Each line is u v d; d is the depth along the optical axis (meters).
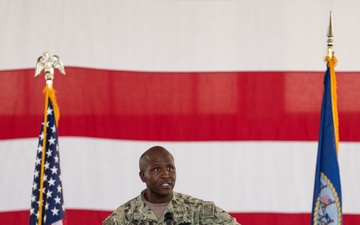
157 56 18.08
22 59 18.03
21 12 18.17
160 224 14.40
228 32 18.11
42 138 14.49
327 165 14.12
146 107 17.94
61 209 14.35
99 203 17.77
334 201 14.05
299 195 17.73
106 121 17.89
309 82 17.89
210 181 17.78
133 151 17.86
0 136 17.81
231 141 17.83
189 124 17.91
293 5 18.11
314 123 17.81
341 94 17.80
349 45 17.94
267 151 17.81
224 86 17.95
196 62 18.05
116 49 18.09
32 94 17.89
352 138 17.72
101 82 17.98
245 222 17.72
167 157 14.53
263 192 17.77
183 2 18.20
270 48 18.03
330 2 18.08
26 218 17.75
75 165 17.78
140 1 18.22
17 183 17.77
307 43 18.02
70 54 18.06
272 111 17.86
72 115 17.89
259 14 18.12
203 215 14.44
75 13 18.19
